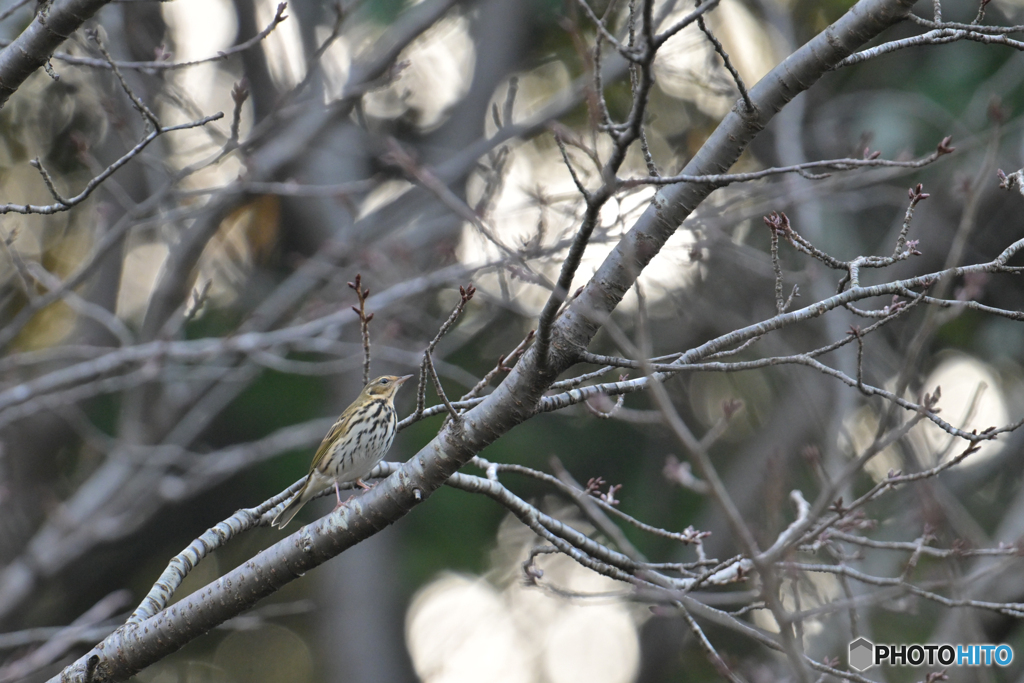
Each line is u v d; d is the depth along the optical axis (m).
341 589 18.31
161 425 16.31
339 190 11.67
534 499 20.28
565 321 6.20
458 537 19.23
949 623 11.80
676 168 13.18
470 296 6.01
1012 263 16.59
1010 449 16.16
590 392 6.54
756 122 6.23
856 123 16.86
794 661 4.72
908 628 13.94
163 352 12.53
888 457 13.55
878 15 6.01
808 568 7.40
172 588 6.75
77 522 14.71
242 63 17.45
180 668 21.98
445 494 19.58
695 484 5.46
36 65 6.80
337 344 13.37
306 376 20.19
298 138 15.02
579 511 20.28
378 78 13.45
